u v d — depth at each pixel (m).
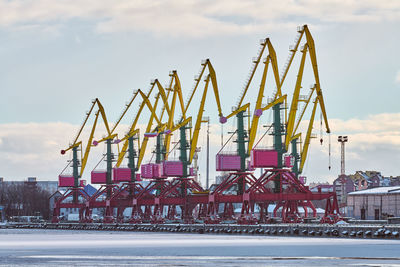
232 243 182.38
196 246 170.88
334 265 118.19
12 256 139.75
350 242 179.38
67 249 163.00
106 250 158.12
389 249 153.00
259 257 134.50
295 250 152.25
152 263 121.38
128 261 125.69
